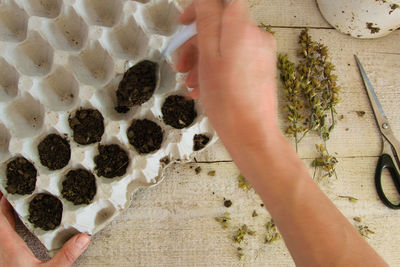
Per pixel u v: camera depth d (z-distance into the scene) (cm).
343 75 68
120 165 61
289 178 45
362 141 67
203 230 64
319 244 43
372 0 61
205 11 49
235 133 47
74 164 60
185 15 56
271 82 49
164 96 61
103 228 63
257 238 64
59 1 62
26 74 61
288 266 64
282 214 45
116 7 62
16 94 62
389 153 66
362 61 68
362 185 66
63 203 60
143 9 60
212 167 65
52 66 60
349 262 43
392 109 68
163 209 64
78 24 61
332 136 67
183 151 61
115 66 60
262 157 46
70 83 62
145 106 60
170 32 62
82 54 61
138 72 59
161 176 62
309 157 66
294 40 68
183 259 63
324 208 44
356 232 45
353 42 69
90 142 61
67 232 60
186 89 61
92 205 59
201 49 49
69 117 61
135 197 64
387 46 69
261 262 64
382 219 65
